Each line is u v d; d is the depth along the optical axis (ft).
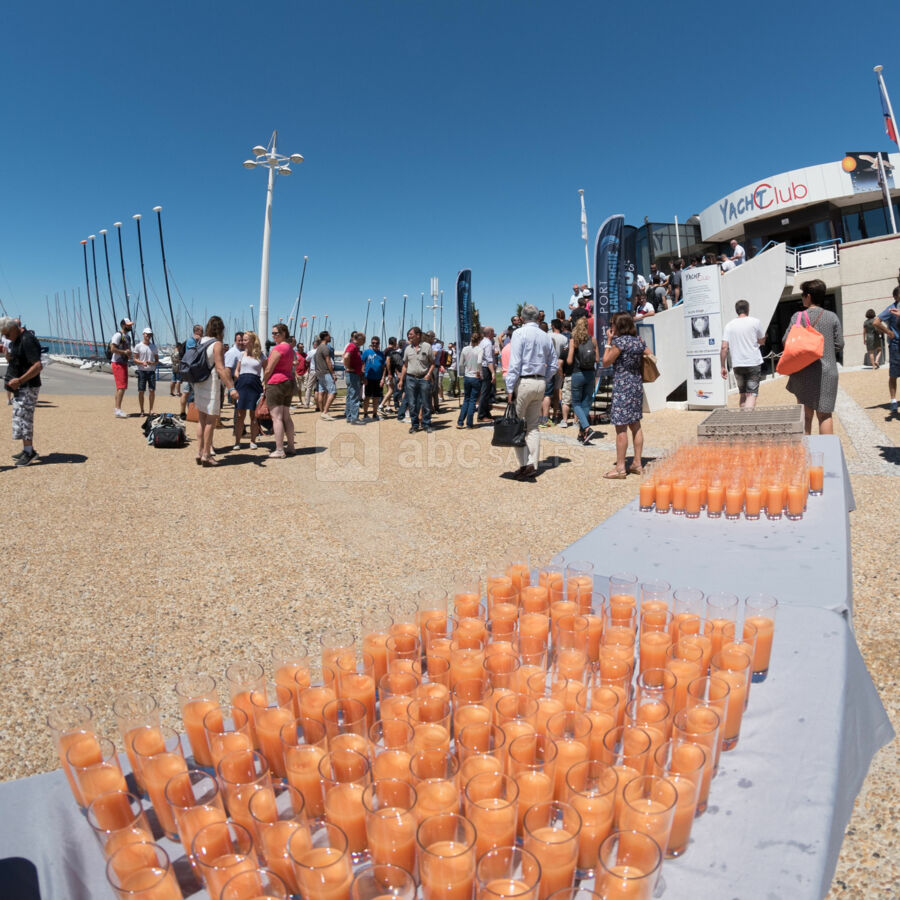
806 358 20.88
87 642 11.58
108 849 4.41
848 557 9.92
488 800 4.58
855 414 35.99
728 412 19.06
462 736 5.32
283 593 13.79
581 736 5.24
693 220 94.58
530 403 23.77
